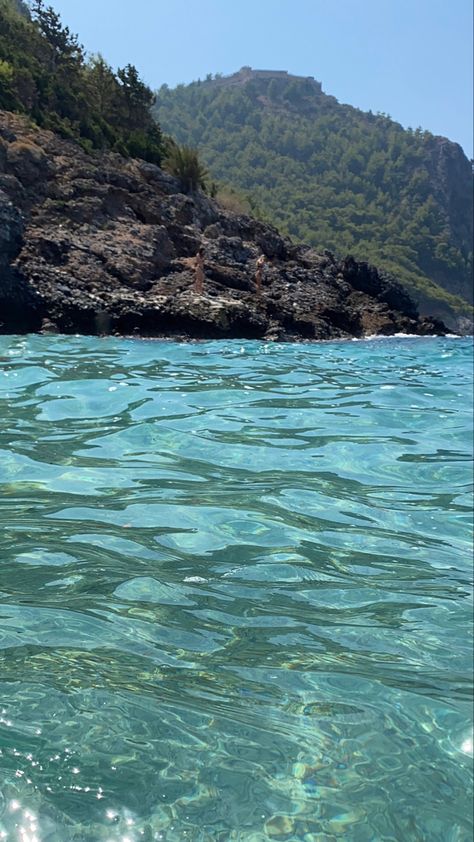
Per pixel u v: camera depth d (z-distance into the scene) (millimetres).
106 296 16562
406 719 2355
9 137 20766
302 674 2580
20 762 1928
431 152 194250
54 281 16406
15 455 5156
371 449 6184
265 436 6328
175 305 16812
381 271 26281
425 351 16484
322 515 4406
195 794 1891
